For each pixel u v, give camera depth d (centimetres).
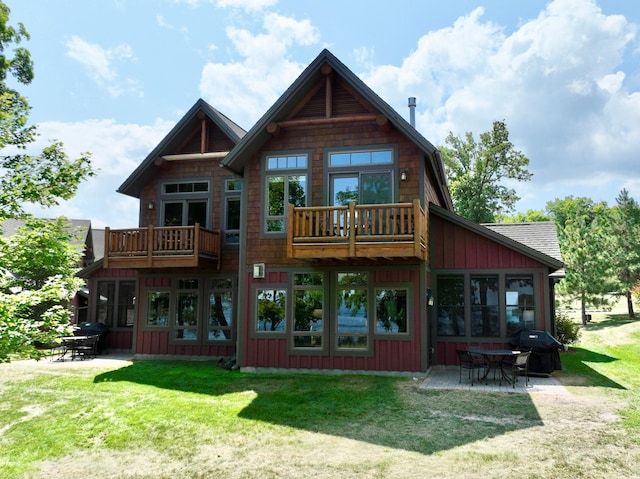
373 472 571
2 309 571
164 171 1537
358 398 893
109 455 668
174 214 1520
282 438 700
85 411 859
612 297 2784
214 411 832
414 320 1097
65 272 690
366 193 1154
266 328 1177
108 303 1661
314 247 1045
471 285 1248
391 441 672
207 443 692
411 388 964
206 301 1458
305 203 1181
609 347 1750
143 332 1484
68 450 692
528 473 552
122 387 1022
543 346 1085
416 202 1005
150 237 1346
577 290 2558
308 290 1165
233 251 1461
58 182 702
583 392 922
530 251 1197
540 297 1196
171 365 1304
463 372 1152
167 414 820
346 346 1130
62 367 1284
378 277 1127
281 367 1155
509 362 1009
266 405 862
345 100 1191
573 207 6259
